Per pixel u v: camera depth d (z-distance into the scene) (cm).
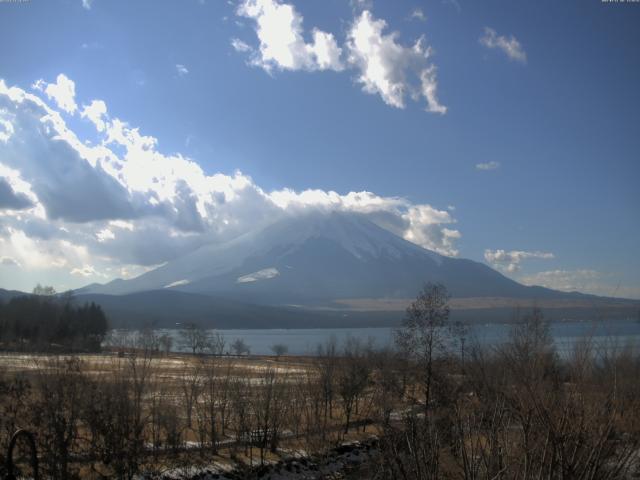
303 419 6406
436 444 2194
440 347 6081
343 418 6781
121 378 4684
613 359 2138
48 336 10312
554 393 2084
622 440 1948
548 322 4728
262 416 5612
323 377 6688
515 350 3341
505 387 2364
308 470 5003
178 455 4650
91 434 4334
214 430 5400
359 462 4931
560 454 1833
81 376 4053
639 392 2006
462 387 4381
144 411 5162
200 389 6306
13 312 12600
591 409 1908
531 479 1888
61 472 3666
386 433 2605
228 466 4847
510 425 2105
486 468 1970
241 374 6975
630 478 2000
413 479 2217
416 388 6391
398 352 6694
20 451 3578
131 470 4016
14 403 3934
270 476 4819
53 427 3738
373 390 7100
